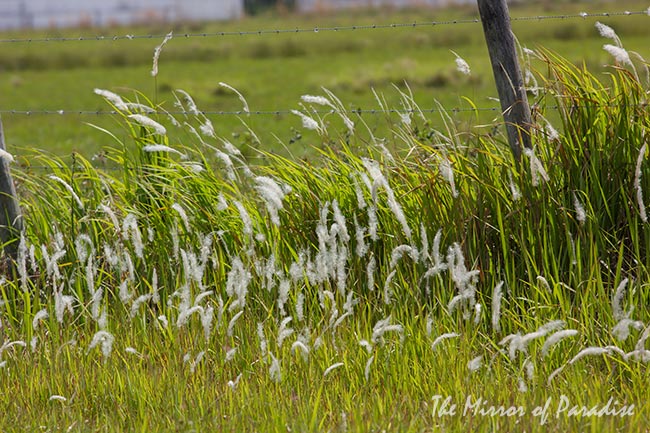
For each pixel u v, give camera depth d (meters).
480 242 11.40
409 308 11.08
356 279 11.71
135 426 9.20
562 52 71.25
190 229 12.44
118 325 11.12
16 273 12.91
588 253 10.98
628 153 11.54
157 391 9.75
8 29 179.75
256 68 83.94
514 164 11.89
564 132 11.72
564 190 11.53
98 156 14.36
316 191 12.47
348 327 10.74
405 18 145.75
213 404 9.34
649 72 11.81
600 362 9.93
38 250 12.96
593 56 65.38
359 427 8.55
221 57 98.56
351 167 12.53
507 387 9.38
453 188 10.50
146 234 12.63
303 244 11.98
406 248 10.07
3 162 13.00
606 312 10.02
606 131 11.62
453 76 59.50
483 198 11.67
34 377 10.35
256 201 12.98
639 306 10.27
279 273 10.73
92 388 9.99
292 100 56.22
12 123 50.53
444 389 9.35
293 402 9.47
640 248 11.33
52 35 147.12
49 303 11.39
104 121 49.62
